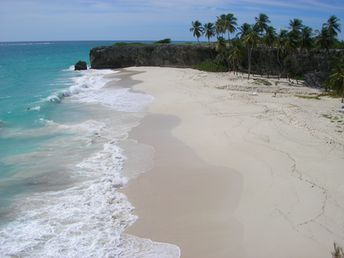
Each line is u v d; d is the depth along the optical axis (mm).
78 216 17734
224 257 14719
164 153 26141
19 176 22172
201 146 27312
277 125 31703
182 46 79688
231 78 61156
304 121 33094
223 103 41125
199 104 40688
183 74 66688
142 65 85500
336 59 60125
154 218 17641
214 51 76375
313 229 16203
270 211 17797
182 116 36281
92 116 36688
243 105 39906
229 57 67312
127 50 85562
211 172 22656
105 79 63969
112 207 18641
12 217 17578
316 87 58250
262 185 20562
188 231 16531
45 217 17609
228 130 30609
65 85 56812
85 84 56281
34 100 43531
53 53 161625
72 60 117375
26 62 105312
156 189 20594
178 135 30172
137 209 18484
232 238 15867
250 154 25234
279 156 24641
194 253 15023
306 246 15102
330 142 27406
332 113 37156
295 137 28531
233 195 19641
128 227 16906
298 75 66562
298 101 43531
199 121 34031
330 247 14984
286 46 63969
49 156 25453
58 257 14617
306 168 22594
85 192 20188
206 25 85188
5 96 46094
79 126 32906
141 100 44219
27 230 16500
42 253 14867
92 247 15328
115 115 37094
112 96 47031
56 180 21688
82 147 27359
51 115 36812
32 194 19953
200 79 59781
